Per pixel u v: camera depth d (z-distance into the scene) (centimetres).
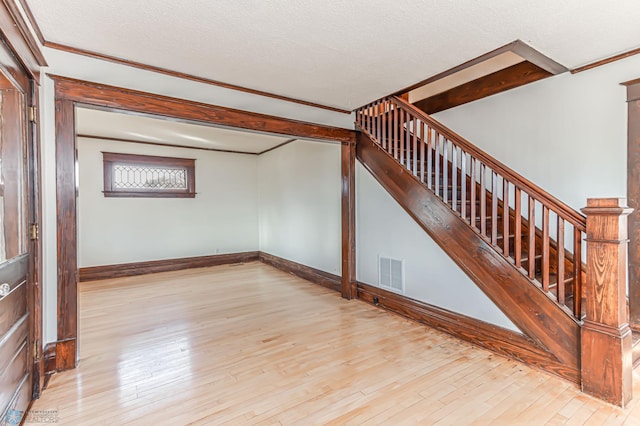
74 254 244
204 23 201
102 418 185
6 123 172
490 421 182
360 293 408
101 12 188
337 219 452
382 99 350
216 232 632
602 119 255
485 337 273
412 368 240
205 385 219
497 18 196
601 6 183
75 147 246
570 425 178
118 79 256
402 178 339
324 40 223
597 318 201
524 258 271
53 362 234
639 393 203
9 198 173
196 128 464
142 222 560
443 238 296
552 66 262
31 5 181
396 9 187
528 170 304
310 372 235
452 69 271
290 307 380
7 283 161
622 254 196
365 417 186
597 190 259
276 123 342
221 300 409
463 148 276
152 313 361
